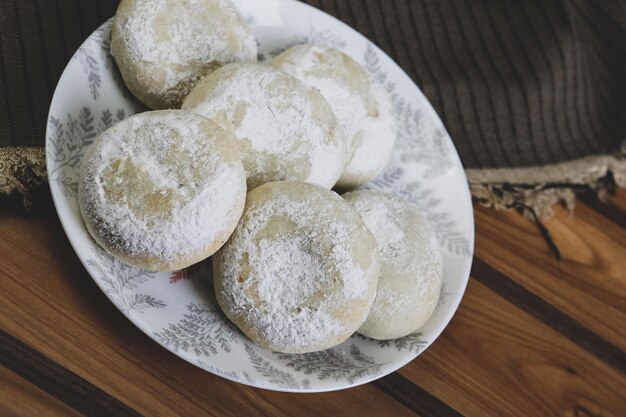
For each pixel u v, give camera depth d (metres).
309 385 0.32
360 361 0.35
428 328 0.36
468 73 0.45
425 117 0.41
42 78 0.34
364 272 0.32
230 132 0.32
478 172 0.44
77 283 0.32
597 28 0.49
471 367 0.39
